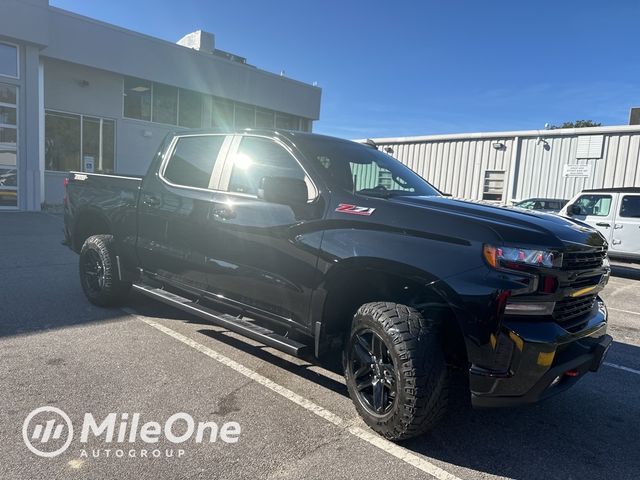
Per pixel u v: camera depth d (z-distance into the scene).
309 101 25.72
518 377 2.71
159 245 4.73
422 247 2.94
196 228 4.29
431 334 2.93
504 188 19.14
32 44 15.31
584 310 3.24
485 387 2.75
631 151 16.28
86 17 17.28
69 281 6.85
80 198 5.88
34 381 3.65
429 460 2.93
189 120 21.34
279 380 3.92
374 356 3.16
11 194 15.57
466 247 2.84
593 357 3.08
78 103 17.92
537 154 18.31
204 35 22.70
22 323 4.96
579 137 17.30
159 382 3.76
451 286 2.79
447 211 3.11
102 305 5.59
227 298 4.11
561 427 3.47
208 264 4.19
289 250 3.54
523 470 2.90
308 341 3.56
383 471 2.79
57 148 17.61
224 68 21.62
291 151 3.83
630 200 10.66
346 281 3.30
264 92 23.42
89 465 2.69
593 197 11.30
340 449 2.98
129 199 5.12
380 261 3.03
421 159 21.47
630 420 3.64
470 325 2.74
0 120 15.17
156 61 19.34
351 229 3.24
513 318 2.73
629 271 11.61
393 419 2.97
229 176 4.19
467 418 3.53
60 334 4.70
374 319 3.07
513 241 2.78
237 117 23.17
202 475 2.65
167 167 4.84
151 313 5.50
